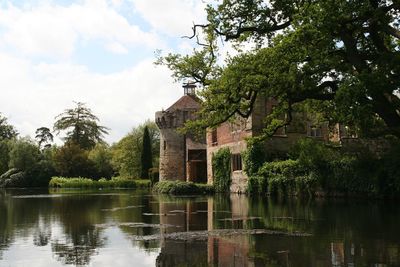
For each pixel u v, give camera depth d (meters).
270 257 11.37
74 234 16.31
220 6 19.81
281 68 17.97
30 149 86.25
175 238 14.98
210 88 20.48
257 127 40.25
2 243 14.35
